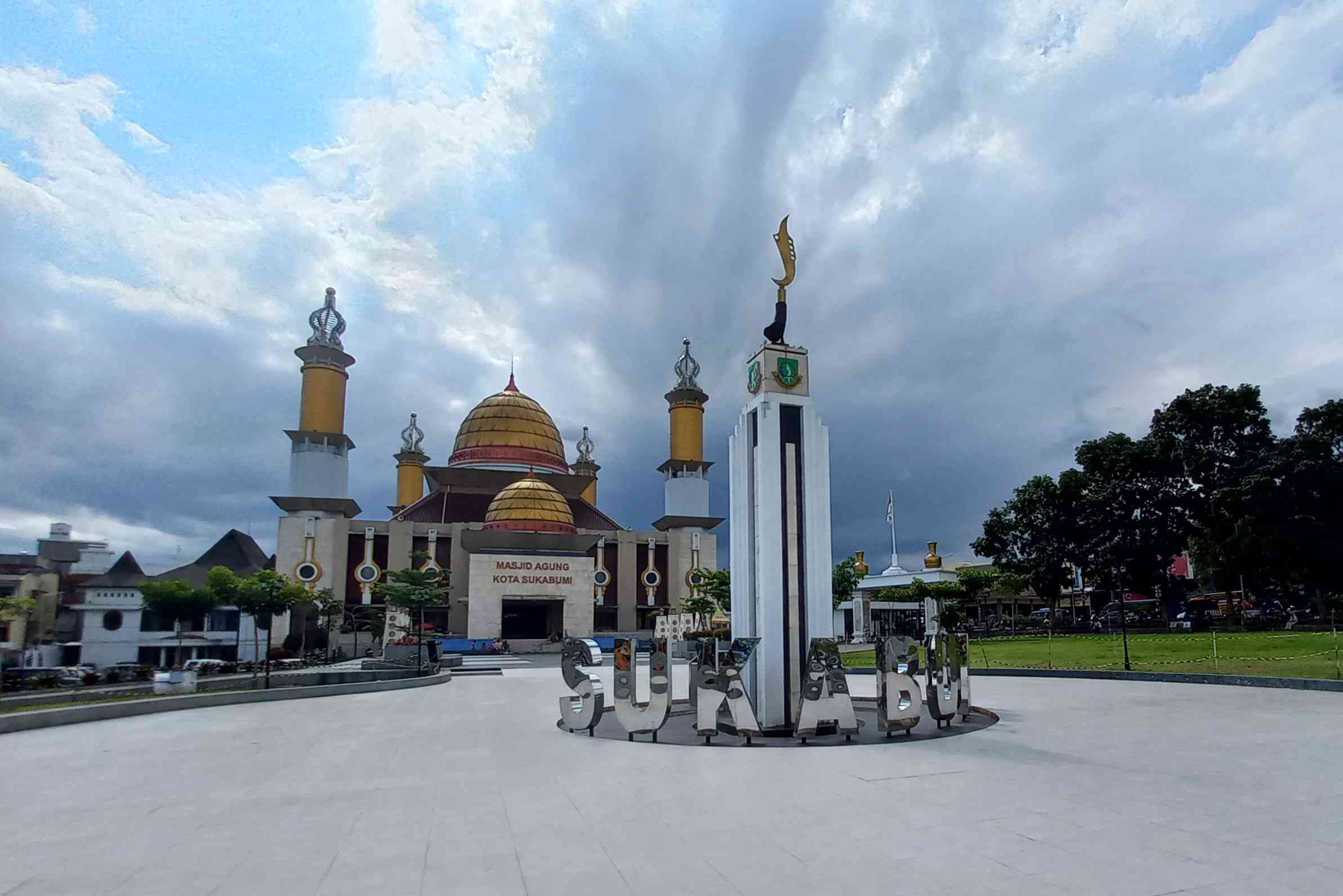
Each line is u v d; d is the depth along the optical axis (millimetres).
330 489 70312
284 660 50312
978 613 95500
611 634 69875
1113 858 7512
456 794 10789
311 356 72062
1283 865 7285
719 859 7605
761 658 17391
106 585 60281
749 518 18594
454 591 69375
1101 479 58281
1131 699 21406
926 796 10117
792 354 19141
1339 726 15906
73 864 7805
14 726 17766
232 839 8680
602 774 11992
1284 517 47656
